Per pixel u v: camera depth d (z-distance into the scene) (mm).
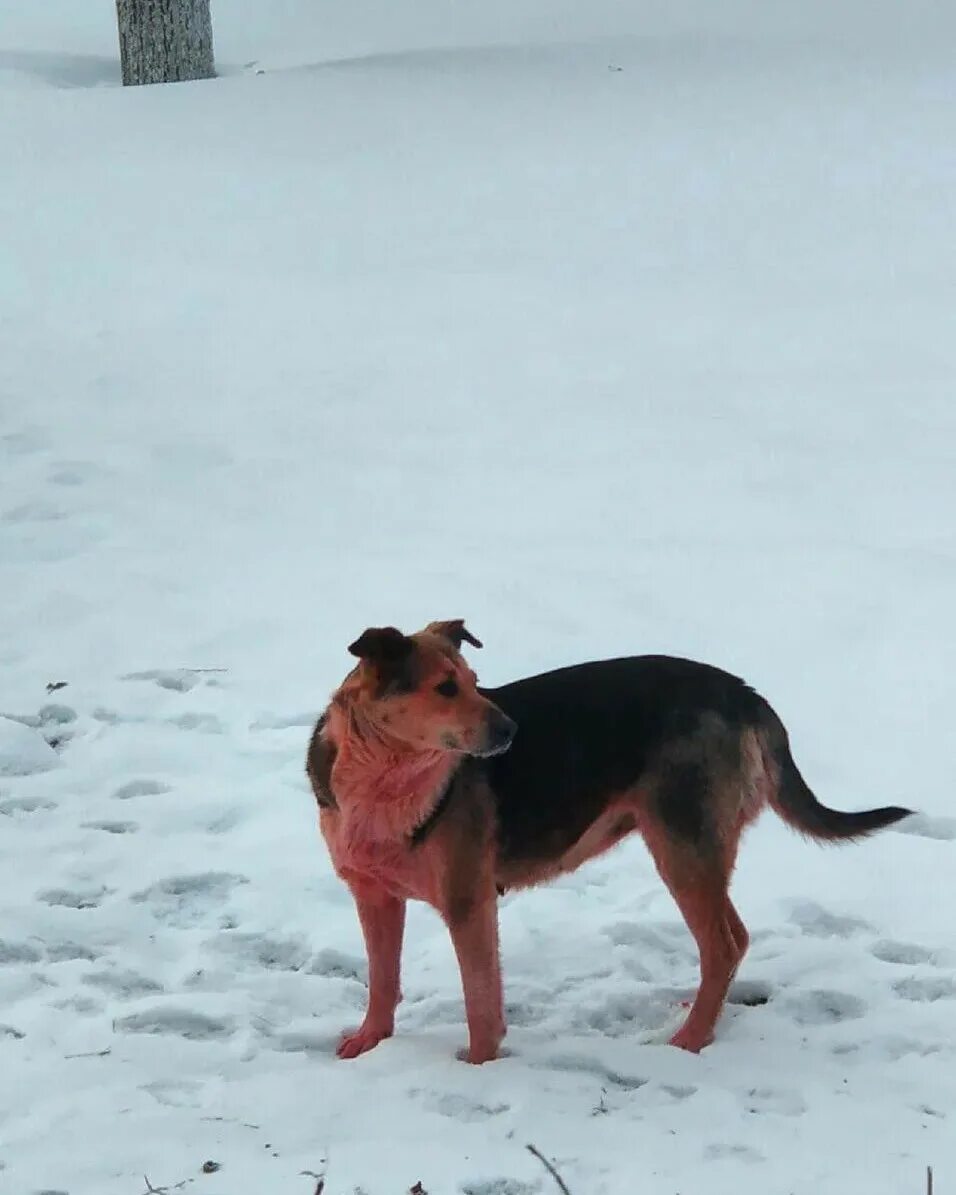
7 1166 4523
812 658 6438
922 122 16109
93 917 5305
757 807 5059
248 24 25203
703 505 7723
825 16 23047
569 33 22938
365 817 4832
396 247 12664
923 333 10336
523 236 12883
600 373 9820
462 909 4859
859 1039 4934
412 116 16969
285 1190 4480
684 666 5070
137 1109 4672
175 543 7301
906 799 5781
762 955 5223
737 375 9711
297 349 10383
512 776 4922
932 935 5273
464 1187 4496
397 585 6895
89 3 26219
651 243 12641
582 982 5172
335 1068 4816
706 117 16719
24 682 6328
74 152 15469
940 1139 4625
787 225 12969
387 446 8695
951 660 6383
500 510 7730
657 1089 4770
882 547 7109
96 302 11367
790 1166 4551
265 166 15039
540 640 6535
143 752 6000
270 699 6250
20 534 7352
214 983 5129
